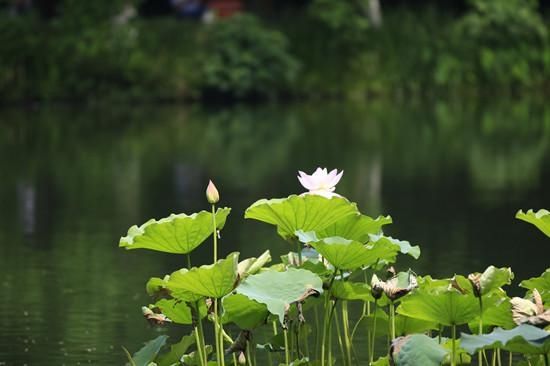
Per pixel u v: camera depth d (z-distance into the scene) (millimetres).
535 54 36344
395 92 35000
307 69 34500
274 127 23406
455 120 25031
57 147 19438
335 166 16469
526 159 17156
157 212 12266
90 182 14922
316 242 4465
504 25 36094
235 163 17000
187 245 4492
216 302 4430
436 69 35344
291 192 13703
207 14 37438
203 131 22484
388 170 15984
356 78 34656
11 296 7992
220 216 4465
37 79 31938
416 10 38031
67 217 11961
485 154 17922
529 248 9852
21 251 9922
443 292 4387
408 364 4223
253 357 4766
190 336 4625
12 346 6621
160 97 32594
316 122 24766
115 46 32594
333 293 4695
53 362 6285
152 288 4531
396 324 4871
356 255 4484
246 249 9867
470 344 4004
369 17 35844
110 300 7871
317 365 4773
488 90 35938
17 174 15781
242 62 32656
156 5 40844
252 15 33969
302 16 35750
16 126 23672
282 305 4293
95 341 6742
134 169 16359
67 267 9141
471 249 9836
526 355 4926
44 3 37938
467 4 39625
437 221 11469
